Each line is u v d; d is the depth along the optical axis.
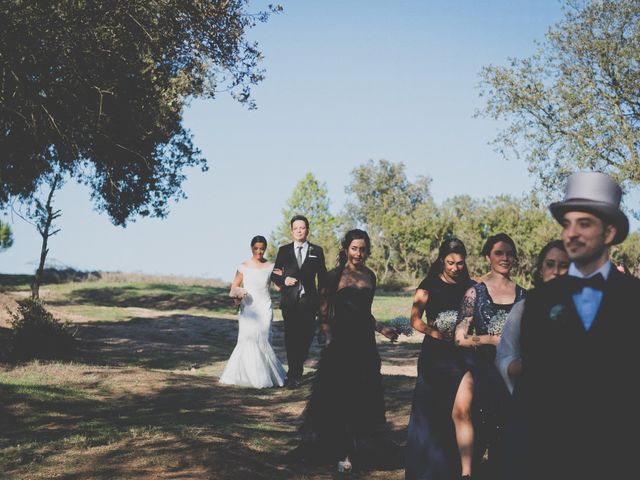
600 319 2.90
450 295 5.76
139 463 5.92
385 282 50.00
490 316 5.22
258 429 7.74
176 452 6.26
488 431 5.23
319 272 11.32
